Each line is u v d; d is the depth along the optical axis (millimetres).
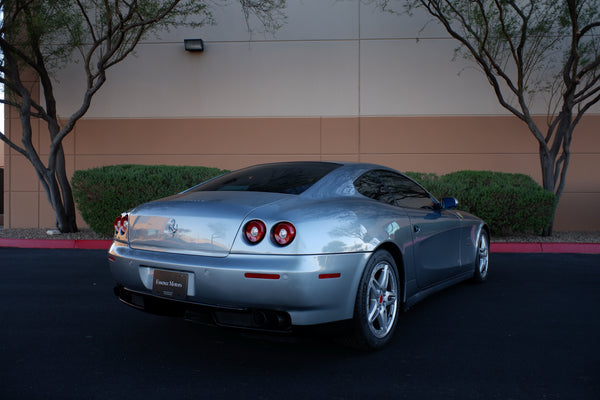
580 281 5391
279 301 2602
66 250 7594
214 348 3205
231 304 2676
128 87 10695
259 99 10555
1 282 5254
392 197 3691
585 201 10016
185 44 10359
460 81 10234
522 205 7867
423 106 10312
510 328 3670
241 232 2713
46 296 4637
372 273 3020
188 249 2844
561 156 8562
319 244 2697
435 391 2537
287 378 2701
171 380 2664
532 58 9938
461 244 4598
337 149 10430
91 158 10727
